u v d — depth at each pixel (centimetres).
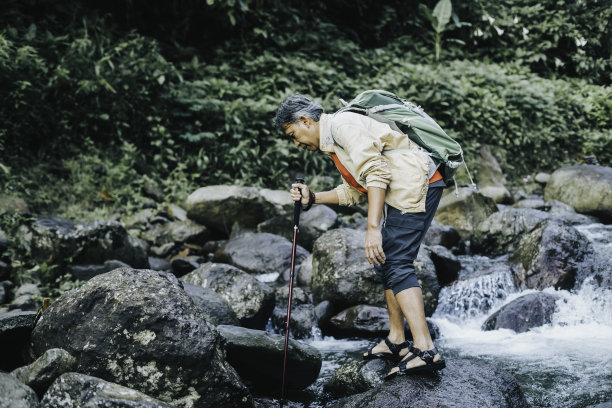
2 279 406
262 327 380
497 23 1059
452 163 239
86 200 550
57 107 581
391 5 1049
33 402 189
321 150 246
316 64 774
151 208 570
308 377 280
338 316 379
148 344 211
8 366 231
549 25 1092
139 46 653
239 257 494
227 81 693
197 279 381
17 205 475
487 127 855
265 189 591
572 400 256
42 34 621
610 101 1019
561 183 736
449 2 912
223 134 657
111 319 213
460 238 588
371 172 226
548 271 420
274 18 818
